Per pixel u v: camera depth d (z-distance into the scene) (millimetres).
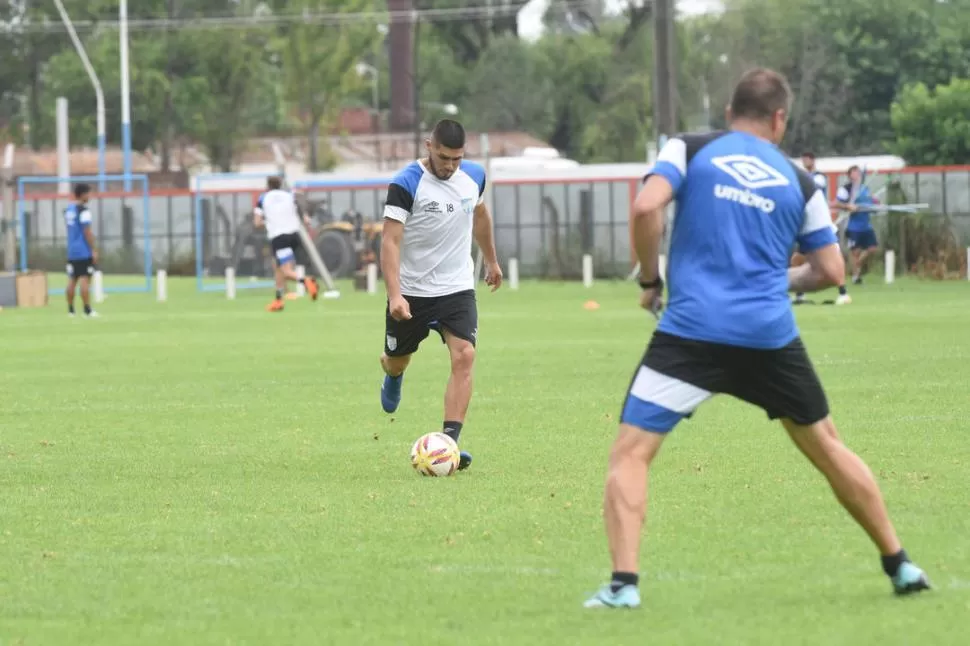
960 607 17812
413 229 29922
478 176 30406
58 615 18438
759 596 18656
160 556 21641
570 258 115562
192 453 31547
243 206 132250
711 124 189000
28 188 193375
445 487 27000
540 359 50375
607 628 17203
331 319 73562
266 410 38656
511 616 17891
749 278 18109
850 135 178625
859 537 22000
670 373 18016
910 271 104312
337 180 136875
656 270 18484
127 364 51688
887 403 37156
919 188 104500
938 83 178875
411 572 20344
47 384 45656
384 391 32875
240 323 71812
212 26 193250
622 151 196250
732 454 29875
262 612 18359
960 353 49531
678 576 19750
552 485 27016
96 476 28750
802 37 185875
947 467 27859
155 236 136750
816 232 18688
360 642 16891
